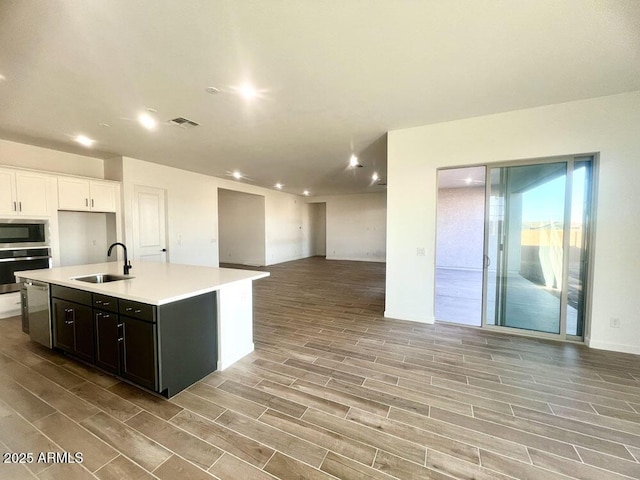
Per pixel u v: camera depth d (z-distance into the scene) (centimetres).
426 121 347
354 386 230
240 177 728
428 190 365
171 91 266
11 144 414
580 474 148
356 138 410
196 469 150
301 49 205
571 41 196
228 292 263
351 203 1115
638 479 145
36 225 402
